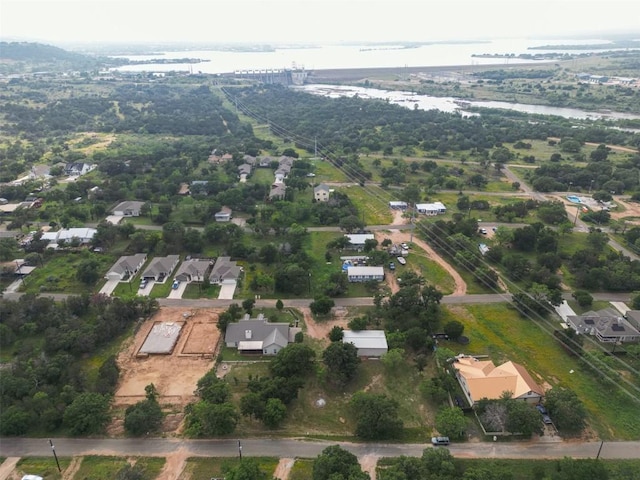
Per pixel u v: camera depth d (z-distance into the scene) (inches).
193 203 6840.6
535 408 3186.5
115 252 5541.3
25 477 2746.1
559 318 4335.6
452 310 4495.6
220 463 2886.3
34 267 5182.1
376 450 2982.3
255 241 5920.3
